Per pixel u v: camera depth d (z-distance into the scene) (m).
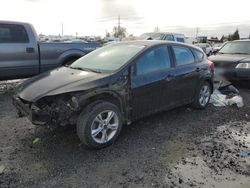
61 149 4.04
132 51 4.79
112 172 3.48
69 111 3.84
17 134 4.52
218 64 8.51
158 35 14.11
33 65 7.34
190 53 5.82
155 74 4.79
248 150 4.24
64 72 4.66
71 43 8.01
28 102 3.96
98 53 5.25
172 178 3.40
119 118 4.27
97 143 4.00
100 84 4.04
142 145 4.27
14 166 3.54
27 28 7.22
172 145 4.32
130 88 4.39
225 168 3.68
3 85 8.31
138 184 3.26
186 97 5.66
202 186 3.26
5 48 6.81
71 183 3.22
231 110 6.30
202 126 5.21
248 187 3.27
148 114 4.85
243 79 8.11
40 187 3.13
